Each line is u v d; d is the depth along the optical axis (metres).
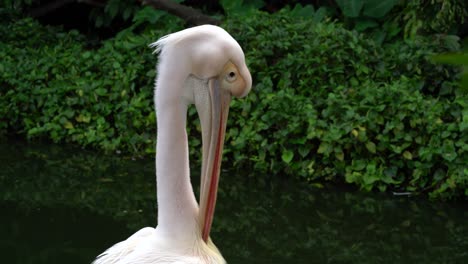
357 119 9.01
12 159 9.88
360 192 8.79
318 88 9.99
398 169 8.94
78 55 11.62
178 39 4.03
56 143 10.49
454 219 8.15
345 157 9.13
